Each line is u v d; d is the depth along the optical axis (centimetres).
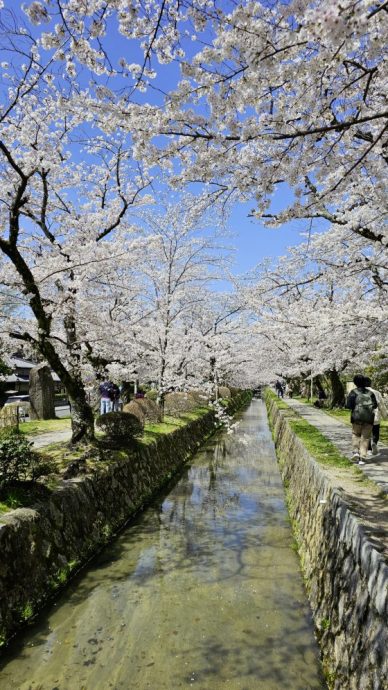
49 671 417
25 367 3009
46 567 546
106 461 834
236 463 1401
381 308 780
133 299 1212
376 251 757
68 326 898
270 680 405
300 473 891
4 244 687
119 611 524
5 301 766
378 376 1365
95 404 1506
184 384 1520
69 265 770
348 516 452
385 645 288
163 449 1177
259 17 330
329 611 449
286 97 414
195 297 1634
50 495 611
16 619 468
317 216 641
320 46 358
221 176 471
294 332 1009
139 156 443
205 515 887
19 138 713
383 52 409
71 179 903
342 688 355
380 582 316
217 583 597
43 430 1273
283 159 433
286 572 632
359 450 740
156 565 651
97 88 398
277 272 1113
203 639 470
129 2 353
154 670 419
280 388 3359
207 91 386
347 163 498
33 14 335
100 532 710
